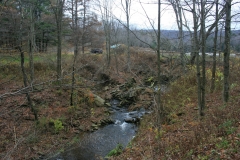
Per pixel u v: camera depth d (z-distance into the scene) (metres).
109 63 24.92
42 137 10.99
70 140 11.28
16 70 15.77
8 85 13.70
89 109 15.16
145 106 15.91
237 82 12.63
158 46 7.15
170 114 10.76
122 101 17.47
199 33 8.50
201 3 7.66
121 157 8.09
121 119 14.48
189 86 14.01
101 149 10.35
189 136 7.16
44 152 9.90
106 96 18.81
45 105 13.70
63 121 12.80
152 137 8.54
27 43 12.63
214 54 11.83
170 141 7.40
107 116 14.77
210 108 9.65
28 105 12.86
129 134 11.88
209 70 15.60
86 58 21.94
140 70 22.16
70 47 20.58
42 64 17.48
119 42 34.06
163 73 18.22
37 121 11.76
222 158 4.82
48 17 18.84
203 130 6.88
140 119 13.52
